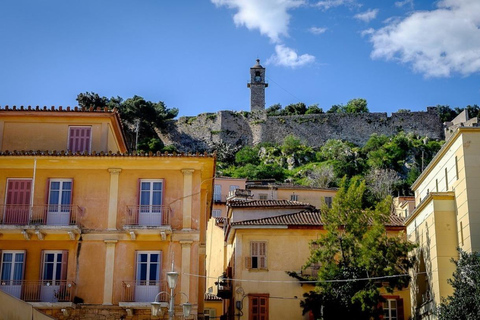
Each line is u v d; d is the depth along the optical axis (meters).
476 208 35.94
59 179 35.69
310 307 40.28
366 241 40.31
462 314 32.22
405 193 100.19
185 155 35.62
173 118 145.12
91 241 34.69
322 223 44.53
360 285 39.81
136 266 34.34
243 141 136.38
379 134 137.00
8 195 35.34
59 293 33.50
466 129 37.25
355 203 41.97
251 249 44.56
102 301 33.72
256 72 150.25
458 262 33.84
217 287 51.72
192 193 35.47
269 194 81.56
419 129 137.25
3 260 34.38
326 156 122.44
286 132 136.75
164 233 34.16
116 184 35.50
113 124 39.44
